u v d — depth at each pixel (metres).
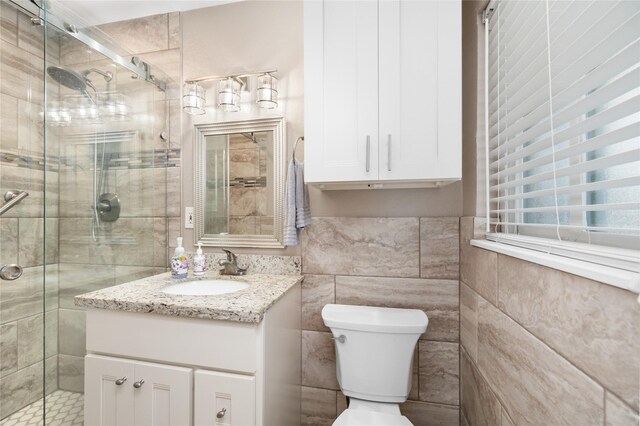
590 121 0.58
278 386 1.10
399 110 1.06
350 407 1.13
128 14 1.65
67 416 1.28
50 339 1.31
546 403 0.60
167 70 1.64
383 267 1.37
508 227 1.06
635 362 0.38
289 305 1.24
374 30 1.08
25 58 1.48
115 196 1.50
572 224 0.74
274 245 1.48
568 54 0.67
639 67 0.46
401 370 1.12
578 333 0.50
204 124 1.57
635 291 0.36
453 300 1.31
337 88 1.11
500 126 1.06
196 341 0.97
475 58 1.18
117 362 1.02
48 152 1.28
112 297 1.05
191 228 1.60
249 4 1.53
